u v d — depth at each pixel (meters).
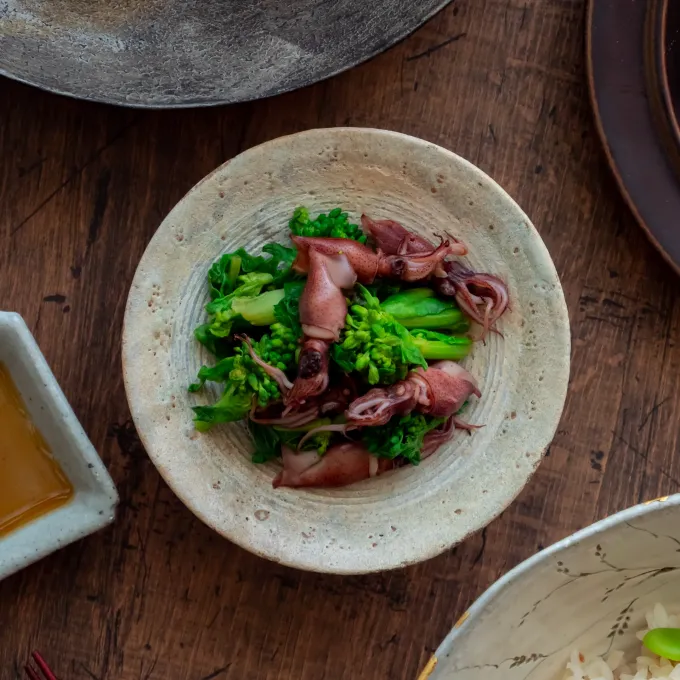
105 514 0.88
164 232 0.88
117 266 0.92
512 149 0.92
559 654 0.88
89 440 0.89
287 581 0.92
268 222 0.90
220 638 0.92
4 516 0.89
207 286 0.89
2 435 0.90
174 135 0.92
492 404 0.90
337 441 0.89
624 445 0.92
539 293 0.89
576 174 0.92
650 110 0.90
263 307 0.88
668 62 0.90
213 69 0.89
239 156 0.88
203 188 0.88
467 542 0.92
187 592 0.92
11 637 0.92
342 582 0.92
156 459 0.88
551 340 0.89
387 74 0.92
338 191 0.90
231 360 0.88
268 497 0.89
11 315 0.87
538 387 0.89
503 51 0.92
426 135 0.92
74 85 0.88
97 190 0.92
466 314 0.89
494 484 0.89
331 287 0.86
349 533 0.89
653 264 0.92
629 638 0.89
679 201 0.90
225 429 0.90
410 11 0.88
